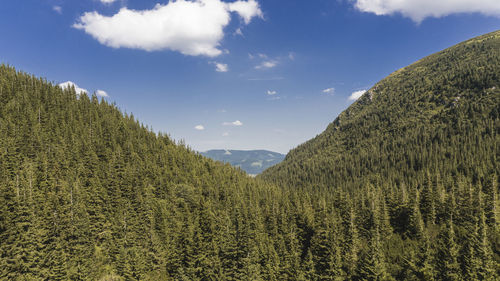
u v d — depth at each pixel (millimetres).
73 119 127875
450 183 129500
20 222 57281
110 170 94000
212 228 83812
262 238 82875
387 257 74562
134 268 67000
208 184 126312
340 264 70438
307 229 92062
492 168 146375
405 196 97125
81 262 62812
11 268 52156
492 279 58219
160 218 82750
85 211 70188
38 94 134875
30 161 81250
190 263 73312
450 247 63562
